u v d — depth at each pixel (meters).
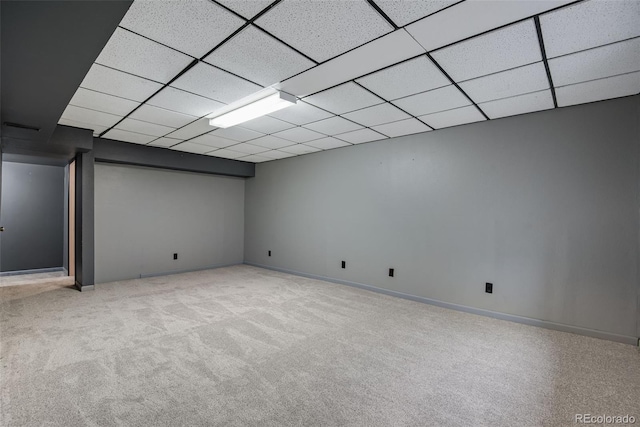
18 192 5.49
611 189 2.80
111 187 4.90
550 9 1.57
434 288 3.84
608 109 2.80
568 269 2.99
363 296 4.19
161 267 5.44
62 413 1.72
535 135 3.16
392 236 4.25
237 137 4.26
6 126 2.94
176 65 2.18
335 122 3.54
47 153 4.26
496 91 2.62
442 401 1.90
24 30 1.42
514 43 1.89
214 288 4.56
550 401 1.91
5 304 3.69
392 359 2.42
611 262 2.80
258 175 6.36
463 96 2.74
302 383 2.07
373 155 4.46
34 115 2.62
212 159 5.69
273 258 6.02
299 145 4.74
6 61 1.71
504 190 3.35
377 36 1.82
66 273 5.53
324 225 5.12
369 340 2.77
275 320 3.25
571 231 2.98
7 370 2.17
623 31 1.74
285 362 2.36
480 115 3.27
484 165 3.48
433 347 2.64
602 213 2.84
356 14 1.62
